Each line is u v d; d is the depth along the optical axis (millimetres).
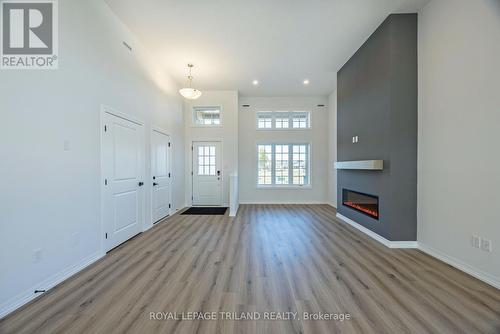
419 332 1545
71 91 2414
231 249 3115
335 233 3867
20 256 1867
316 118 6965
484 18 2227
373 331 1556
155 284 2182
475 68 2316
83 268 2525
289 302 1896
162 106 4793
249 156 7008
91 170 2707
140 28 3475
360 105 3998
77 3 2498
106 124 2992
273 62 4590
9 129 1817
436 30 2795
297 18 3219
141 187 3916
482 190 2250
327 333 1539
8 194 1798
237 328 1589
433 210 2855
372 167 3328
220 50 4117
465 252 2428
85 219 2598
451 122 2596
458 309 1796
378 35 3436
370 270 2477
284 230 4047
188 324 1629
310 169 6992
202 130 6484
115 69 3188
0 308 1721
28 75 1975
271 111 7012
